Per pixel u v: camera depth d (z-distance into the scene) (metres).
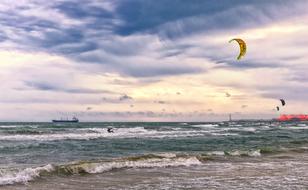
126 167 18.62
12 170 15.46
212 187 13.30
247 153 25.70
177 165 19.66
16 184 13.81
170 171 17.62
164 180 14.92
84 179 15.18
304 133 64.50
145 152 28.61
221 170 17.94
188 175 16.25
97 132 62.78
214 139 44.75
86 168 17.30
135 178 15.45
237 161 21.84
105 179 15.20
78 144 35.75
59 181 14.60
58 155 25.52
